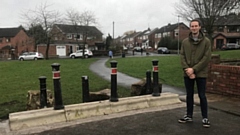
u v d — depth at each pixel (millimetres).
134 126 4594
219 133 4172
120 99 5867
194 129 4379
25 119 4648
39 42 38438
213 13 24609
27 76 12562
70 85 9195
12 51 51031
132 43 108188
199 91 4492
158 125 4621
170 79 10508
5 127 4695
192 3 26547
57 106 5055
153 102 6066
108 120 4973
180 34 66438
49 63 22688
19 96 7375
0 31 59031
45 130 4453
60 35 46500
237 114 5148
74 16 47125
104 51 46938
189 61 4465
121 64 19562
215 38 53438
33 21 39094
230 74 6703
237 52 21922
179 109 5754
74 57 40031
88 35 48188
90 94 6480
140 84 7176
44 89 5406
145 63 19484
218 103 6016
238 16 18922
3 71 15383
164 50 49562
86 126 4633
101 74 13570
